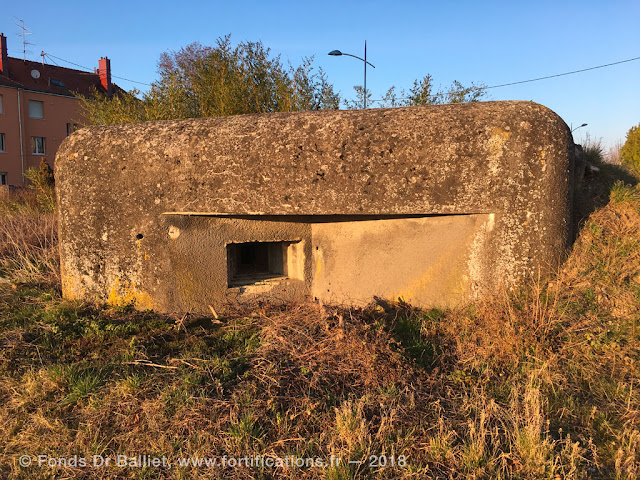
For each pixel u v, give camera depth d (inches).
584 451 87.1
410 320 145.3
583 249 150.0
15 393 107.0
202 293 155.7
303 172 142.1
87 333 136.4
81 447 90.9
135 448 90.2
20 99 992.2
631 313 128.6
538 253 139.1
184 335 137.8
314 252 174.4
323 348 120.1
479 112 139.0
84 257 156.6
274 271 184.4
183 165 147.5
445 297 150.3
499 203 137.5
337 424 92.1
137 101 290.7
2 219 269.0
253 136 145.5
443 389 109.1
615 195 174.2
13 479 85.1
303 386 106.7
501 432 93.8
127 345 130.0
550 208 137.9
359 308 159.8
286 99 264.4
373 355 113.5
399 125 140.3
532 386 107.9
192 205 147.9
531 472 82.2
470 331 132.3
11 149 984.9
